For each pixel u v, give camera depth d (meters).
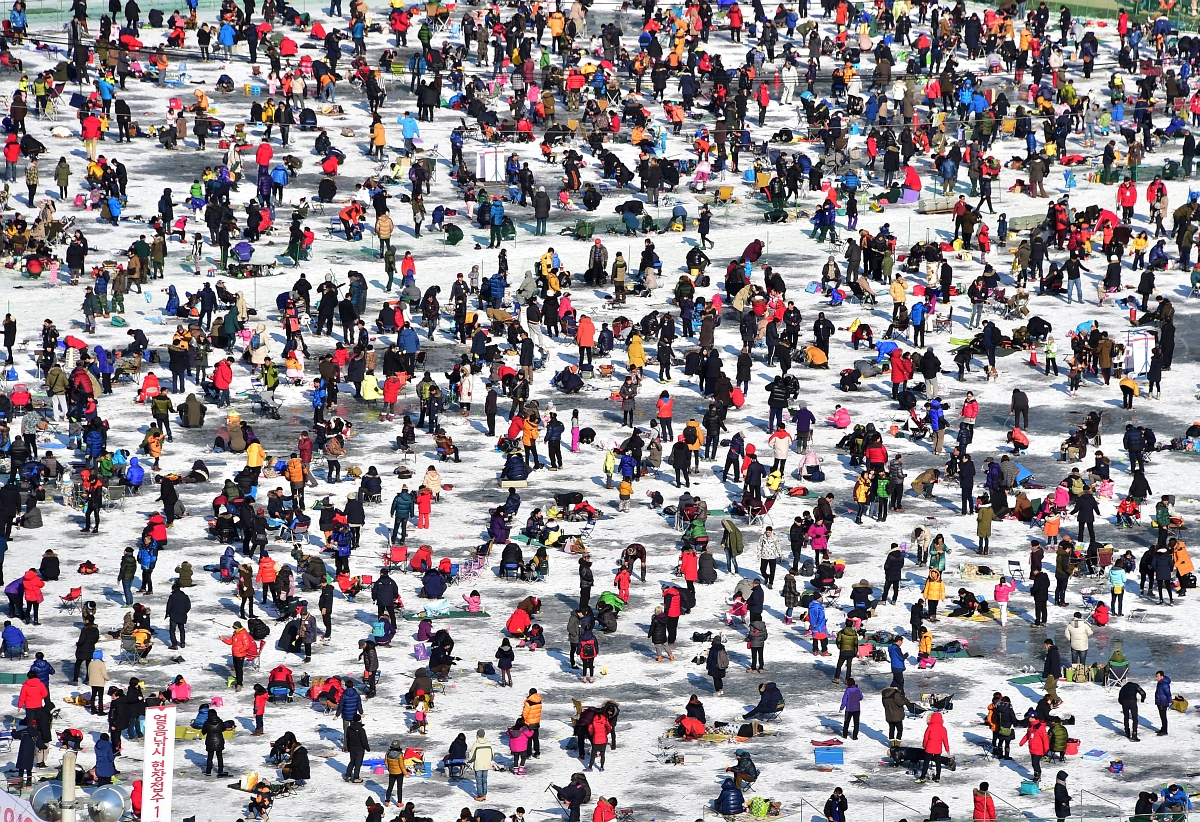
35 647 110.81
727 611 117.00
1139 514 130.62
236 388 147.75
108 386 145.75
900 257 174.88
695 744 101.94
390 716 104.56
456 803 95.62
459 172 186.88
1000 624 116.31
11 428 139.38
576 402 147.88
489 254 174.00
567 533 126.94
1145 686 109.06
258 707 101.69
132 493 130.88
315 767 99.06
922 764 98.69
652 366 155.25
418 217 177.12
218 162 188.75
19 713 103.88
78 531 125.75
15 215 172.62
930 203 185.50
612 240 177.75
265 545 120.25
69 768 80.62
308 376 150.88
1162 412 147.88
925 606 117.50
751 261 172.12
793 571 121.44
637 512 130.75
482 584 120.56
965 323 162.88
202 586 119.00
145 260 163.00
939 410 139.38
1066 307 166.25
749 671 110.50
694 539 122.00
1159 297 164.38
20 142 186.12
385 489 132.62
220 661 110.06
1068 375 153.25
